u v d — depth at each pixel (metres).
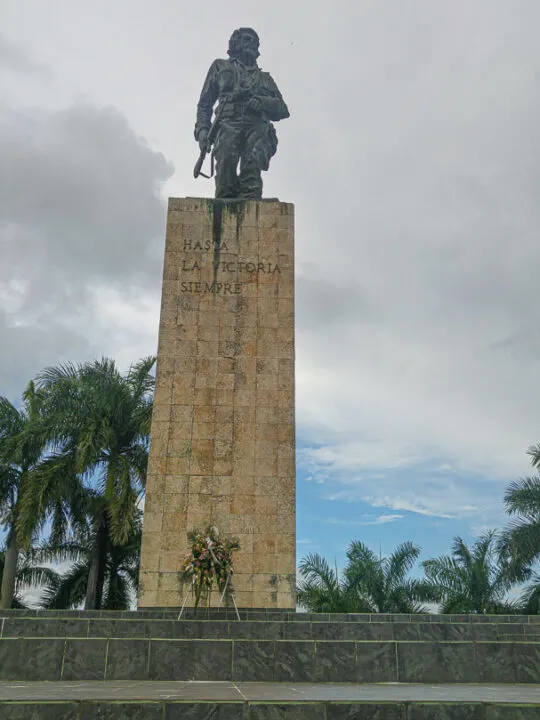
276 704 6.69
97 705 6.52
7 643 10.66
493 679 10.74
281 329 21.59
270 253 22.41
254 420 20.64
